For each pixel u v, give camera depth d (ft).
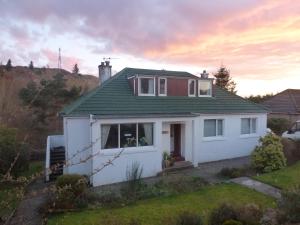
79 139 58.29
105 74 84.23
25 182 18.25
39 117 87.30
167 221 35.83
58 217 37.37
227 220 29.63
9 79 59.88
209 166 68.18
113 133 56.90
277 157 59.26
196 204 41.52
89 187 51.19
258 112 82.07
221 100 80.28
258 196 44.37
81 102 60.23
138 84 67.00
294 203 31.81
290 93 135.44
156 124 61.16
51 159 67.36
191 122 69.05
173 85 73.26
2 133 54.54
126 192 45.75
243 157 79.25
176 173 61.77
